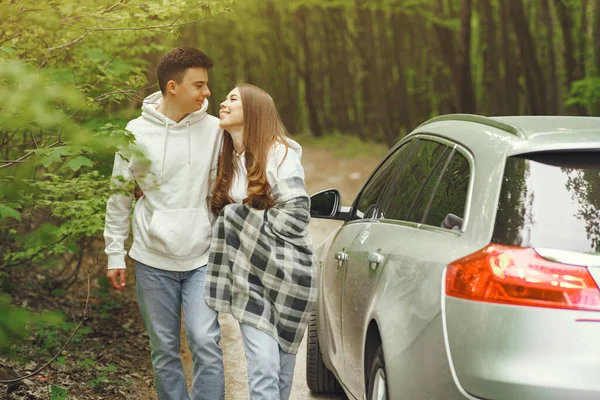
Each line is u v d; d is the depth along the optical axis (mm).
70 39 5484
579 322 2896
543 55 22375
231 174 4277
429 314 3195
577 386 2859
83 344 6836
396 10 23984
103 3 5141
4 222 4492
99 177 4586
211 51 30266
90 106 3854
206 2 5648
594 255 2973
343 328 4586
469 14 19547
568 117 3766
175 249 4301
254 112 4117
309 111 30203
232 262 4105
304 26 29781
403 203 4176
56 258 6723
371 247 4203
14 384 5383
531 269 2969
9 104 3193
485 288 2998
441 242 3365
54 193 4469
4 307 2990
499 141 3408
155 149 4305
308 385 5676
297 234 4055
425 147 4262
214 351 4254
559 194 3115
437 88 26078
